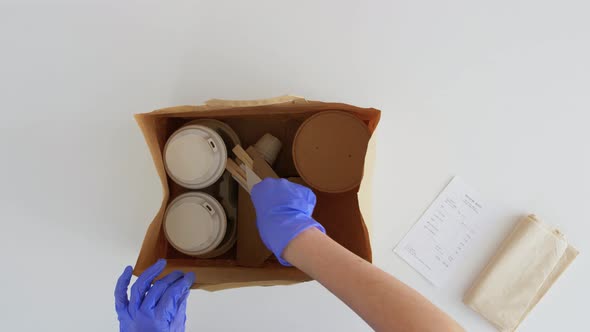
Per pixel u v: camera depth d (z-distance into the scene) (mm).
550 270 812
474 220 837
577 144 828
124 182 841
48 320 843
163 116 720
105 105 843
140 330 633
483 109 836
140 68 840
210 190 768
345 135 724
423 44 836
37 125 845
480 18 833
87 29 843
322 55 840
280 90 842
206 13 840
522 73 833
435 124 839
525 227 810
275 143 789
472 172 837
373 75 839
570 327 822
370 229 650
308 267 534
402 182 841
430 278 835
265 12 840
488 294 814
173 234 699
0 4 841
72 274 838
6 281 839
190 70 840
